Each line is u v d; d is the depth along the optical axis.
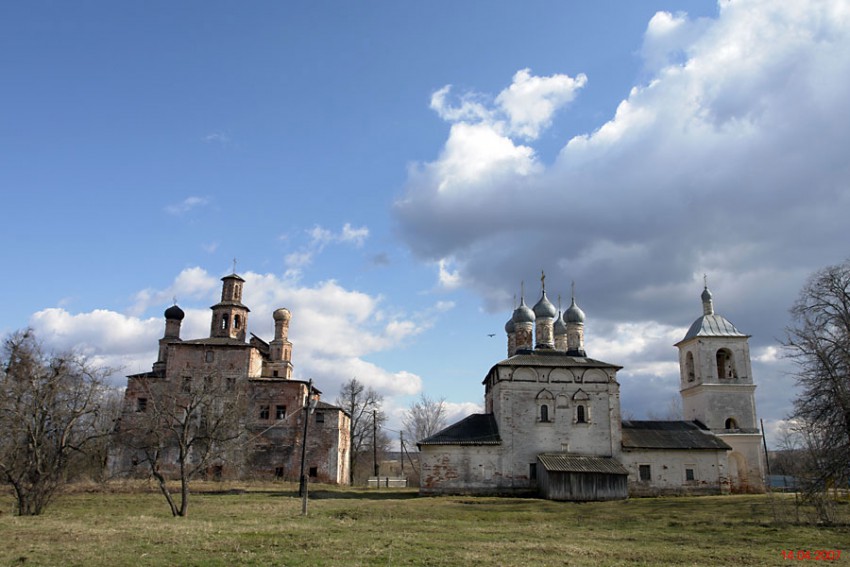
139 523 28.66
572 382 55.88
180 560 18.77
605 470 50.28
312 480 67.31
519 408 54.81
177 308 79.06
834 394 32.16
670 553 22.33
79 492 47.78
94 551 20.16
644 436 56.19
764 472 58.00
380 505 42.16
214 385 58.09
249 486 59.25
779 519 32.88
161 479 34.12
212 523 28.94
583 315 65.06
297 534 25.05
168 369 68.62
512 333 66.69
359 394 84.88
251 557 19.34
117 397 52.03
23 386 34.34
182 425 35.69
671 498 50.03
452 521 32.81
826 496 33.09
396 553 20.92
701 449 54.78
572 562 19.94
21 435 34.38
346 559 19.38
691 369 63.00
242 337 76.56
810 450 32.50
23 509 33.66
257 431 67.44
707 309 63.16
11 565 17.84
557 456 53.03
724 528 29.94
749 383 59.50
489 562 19.53
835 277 39.66
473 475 52.94
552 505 44.06
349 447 80.56
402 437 93.00
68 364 35.62
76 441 36.78
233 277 77.81
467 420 57.12
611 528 30.59
